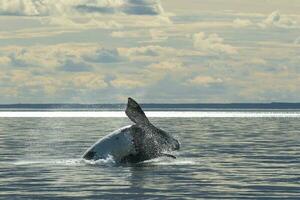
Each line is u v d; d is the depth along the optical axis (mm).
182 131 162000
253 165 73125
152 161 74938
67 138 127375
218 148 99875
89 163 73812
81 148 99375
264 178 60750
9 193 50938
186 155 86562
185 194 50312
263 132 158000
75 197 48812
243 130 170375
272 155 86812
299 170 67812
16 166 71750
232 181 58469
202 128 184625
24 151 93688
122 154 72938
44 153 89938
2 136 137125
